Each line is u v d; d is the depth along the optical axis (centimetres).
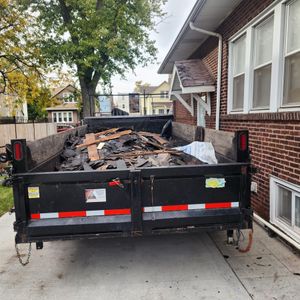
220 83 625
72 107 4353
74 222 249
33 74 1381
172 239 384
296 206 359
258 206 448
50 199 249
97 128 739
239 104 556
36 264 327
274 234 383
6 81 1346
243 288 267
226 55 591
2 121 1977
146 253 347
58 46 1554
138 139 524
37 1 1605
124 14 1662
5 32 1232
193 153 392
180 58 985
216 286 272
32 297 263
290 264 310
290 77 376
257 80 472
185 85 666
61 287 279
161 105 4331
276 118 382
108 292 268
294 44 367
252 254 335
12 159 249
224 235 391
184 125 555
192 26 612
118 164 334
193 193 261
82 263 327
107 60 1781
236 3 514
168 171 254
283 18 380
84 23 1534
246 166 263
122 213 255
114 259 334
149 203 258
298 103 360
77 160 396
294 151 348
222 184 263
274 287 267
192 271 301
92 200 251
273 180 400
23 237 247
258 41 466
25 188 245
